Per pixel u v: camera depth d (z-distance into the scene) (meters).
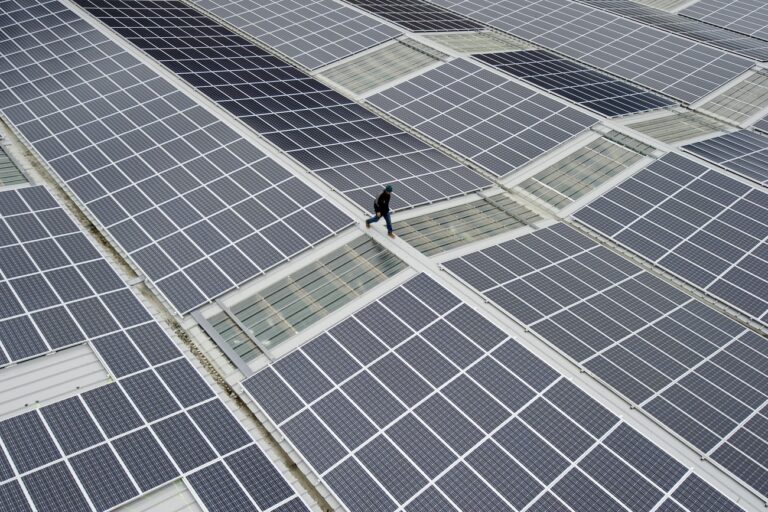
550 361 20.52
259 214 26.16
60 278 22.02
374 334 21.33
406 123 37.91
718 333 23.69
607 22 56.25
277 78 40.38
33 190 26.30
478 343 20.95
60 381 18.59
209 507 16.16
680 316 24.45
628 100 42.19
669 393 20.12
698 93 44.75
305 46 47.28
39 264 22.31
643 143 35.53
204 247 24.56
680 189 31.66
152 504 16.02
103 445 16.88
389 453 17.88
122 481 16.14
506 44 52.28
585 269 26.62
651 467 17.55
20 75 34.62
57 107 32.19
